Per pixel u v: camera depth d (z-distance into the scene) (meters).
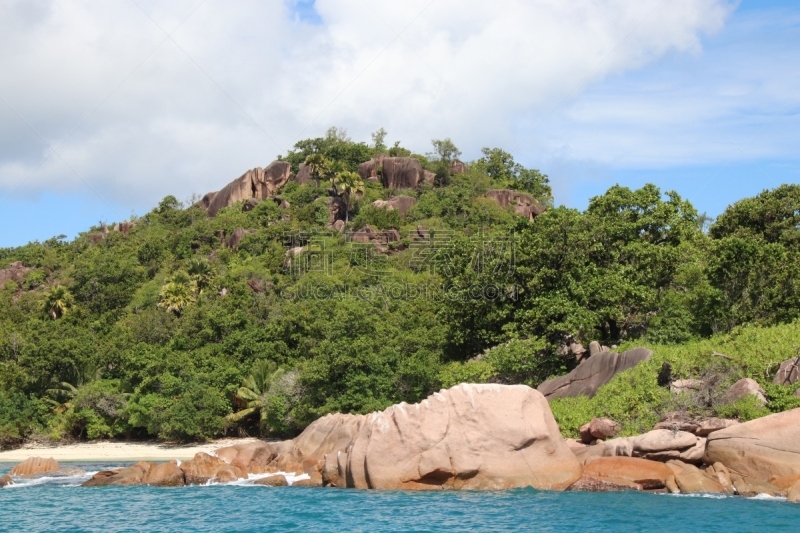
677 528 18.25
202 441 43.34
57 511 22.14
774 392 25.19
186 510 21.92
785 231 44.75
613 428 26.05
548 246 39.31
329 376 40.38
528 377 36.62
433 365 39.62
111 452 41.03
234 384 44.94
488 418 23.17
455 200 90.06
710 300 35.53
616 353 31.34
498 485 22.64
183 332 50.97
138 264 82.69
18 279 88.94
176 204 104.25
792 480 20.92
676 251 39.88
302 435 30.72
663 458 23.38
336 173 94.31
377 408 38.50
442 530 18.59
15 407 43.84
